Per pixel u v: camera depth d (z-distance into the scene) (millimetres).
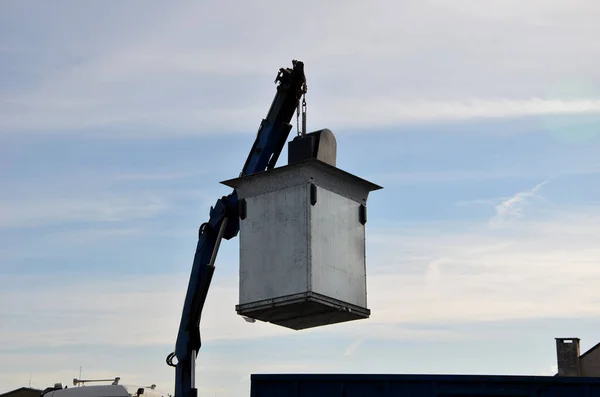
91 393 17031
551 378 15164
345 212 16266
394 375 15711
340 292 15844
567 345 39438
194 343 18312
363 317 16219
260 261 15961
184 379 18203
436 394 15508
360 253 16359
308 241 15562
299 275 15516
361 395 15805
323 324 16812
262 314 16094
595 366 38812
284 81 18078
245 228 16250
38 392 27969
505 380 15320
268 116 18234
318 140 16125
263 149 18109
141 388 17656
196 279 18281
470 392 15422
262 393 16172
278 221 15922
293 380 16062
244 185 16406
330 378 15945
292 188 15898
